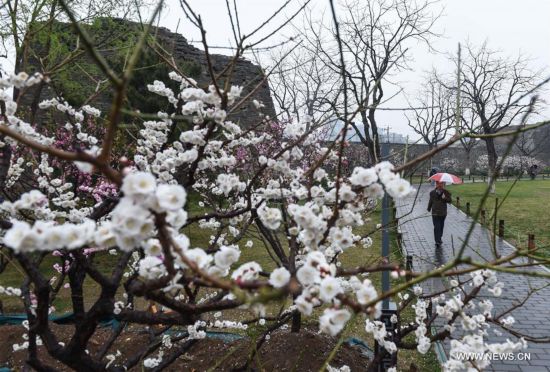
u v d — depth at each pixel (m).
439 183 11.22
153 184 1.25
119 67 7.66
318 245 2.10
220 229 3.58
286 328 5.13
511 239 12.04
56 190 3.57
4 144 2.52
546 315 6.33
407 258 5.13
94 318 2.23
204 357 4.55
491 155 20.14
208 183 6.46
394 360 3.21
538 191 25.62
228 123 2.58
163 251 1.52
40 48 6.65
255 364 4.29
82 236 1.32
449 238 12.45
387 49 13.43
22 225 1.25
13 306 6.36
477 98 21.42
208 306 1.89
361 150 18.55
